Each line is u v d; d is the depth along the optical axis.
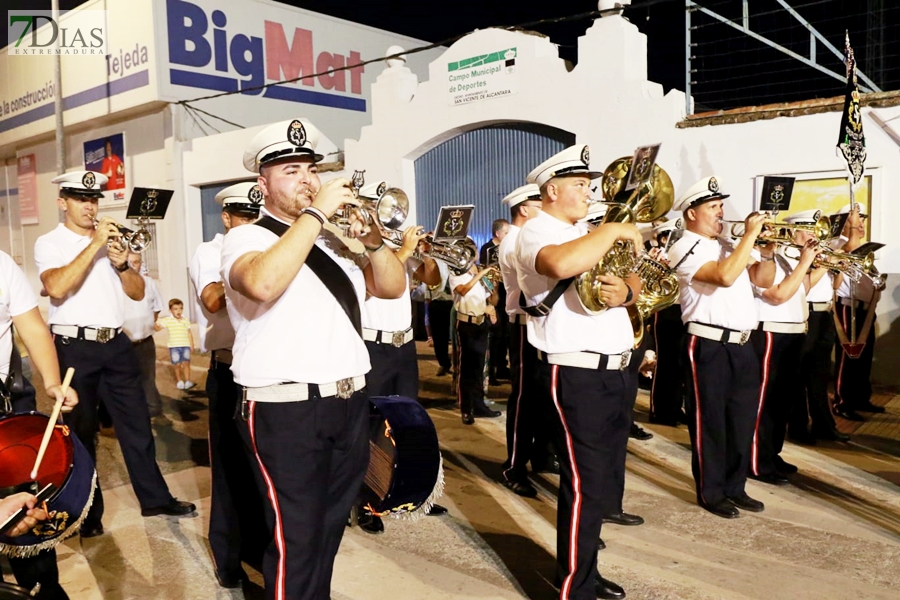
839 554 3.68
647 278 3.61
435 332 8.53
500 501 4.54
